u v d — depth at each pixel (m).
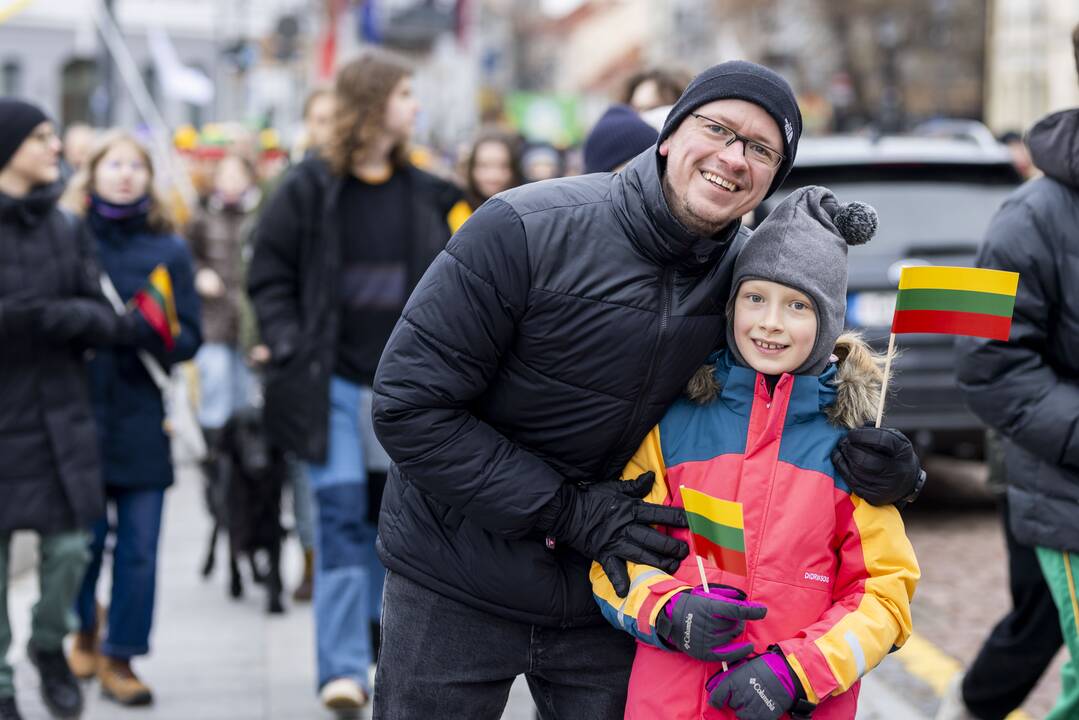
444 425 2.71
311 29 27.19
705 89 2.55
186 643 5.90
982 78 42.91
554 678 2.92
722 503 2.56
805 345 2.66
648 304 2.67
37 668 4.80
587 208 2.69
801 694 2.57
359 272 4.89
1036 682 3.96
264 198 6.88
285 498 8.80
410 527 2.89
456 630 2.87
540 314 2.68
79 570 4.74
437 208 5.04
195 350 5.32
